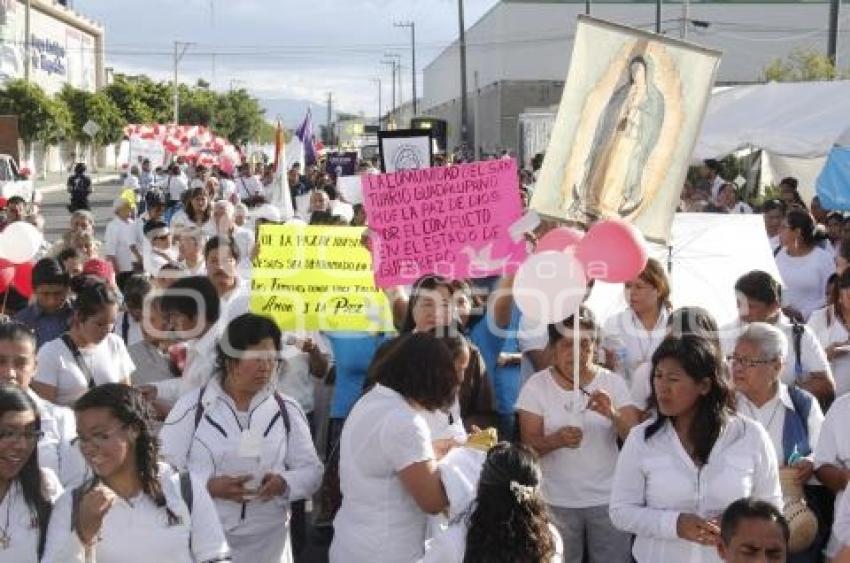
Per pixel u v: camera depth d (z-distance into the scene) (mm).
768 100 17938
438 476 4238
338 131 92938
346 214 10391
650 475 4309
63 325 6496
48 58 70062
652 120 6727
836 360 6305
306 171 26375
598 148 6770
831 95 17500
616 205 6781
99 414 3617
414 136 12172
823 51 57875
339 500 4832
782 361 4938
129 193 13547
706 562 4246
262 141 96625
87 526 3510
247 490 4625
